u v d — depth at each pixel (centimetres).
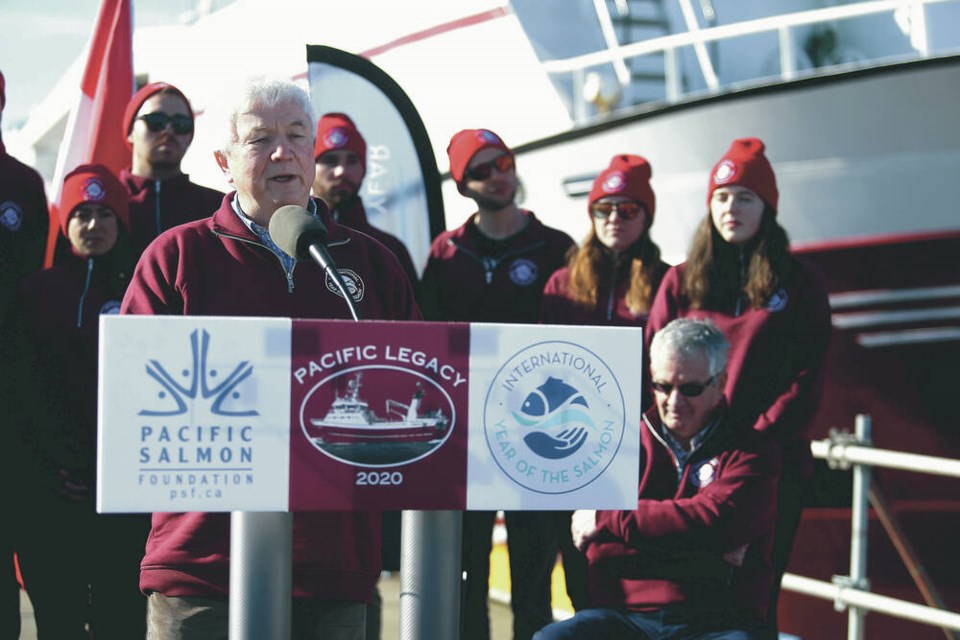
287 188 243
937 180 492
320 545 230
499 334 185
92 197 402
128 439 175
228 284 242
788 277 400
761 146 404
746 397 394
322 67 529
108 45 500
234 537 191
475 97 574
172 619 228
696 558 326
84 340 397
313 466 180
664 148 528
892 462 444
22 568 401
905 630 564
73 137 495
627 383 189
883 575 566
